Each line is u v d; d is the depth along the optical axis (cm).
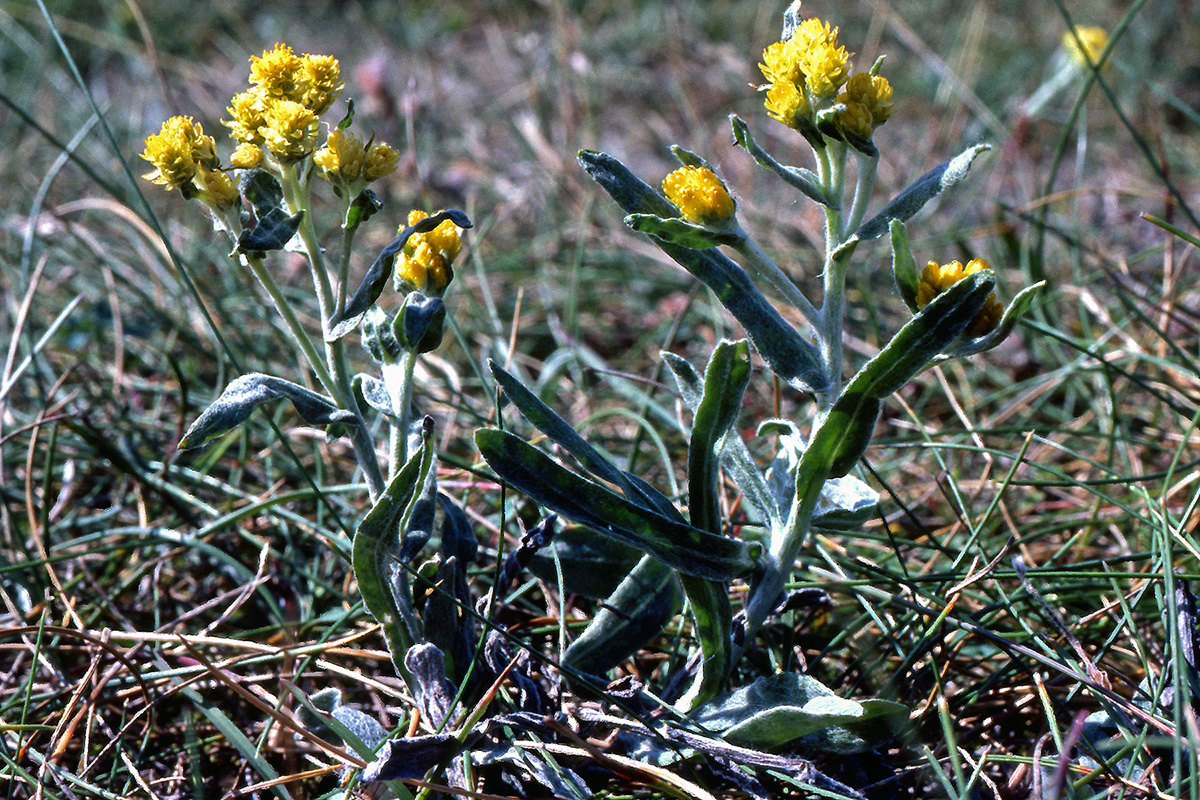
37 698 32
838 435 29
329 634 33
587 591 32
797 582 33
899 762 30
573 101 74
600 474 29
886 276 53
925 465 40
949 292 28
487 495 37
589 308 52
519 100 78
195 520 37
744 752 29
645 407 40
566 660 31
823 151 29
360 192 29
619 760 29
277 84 29
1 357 43
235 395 29
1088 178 66
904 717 29
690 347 49
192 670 31
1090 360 42
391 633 29
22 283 44
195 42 88
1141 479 34
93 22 90
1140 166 67
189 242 54
